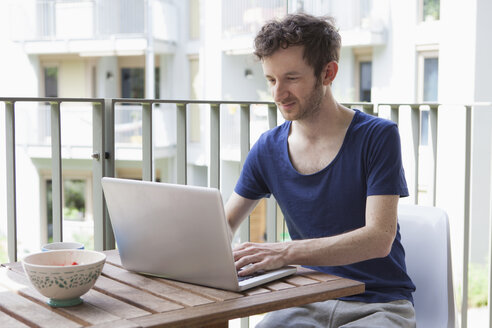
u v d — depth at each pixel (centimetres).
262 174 158
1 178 1098
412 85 980
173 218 117
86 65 1254
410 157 902
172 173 1249
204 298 111
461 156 834
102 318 100
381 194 139
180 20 1242
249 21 1134
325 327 143
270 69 142
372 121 146
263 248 129
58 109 177
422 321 161
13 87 1254
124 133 1215
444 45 904
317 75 142
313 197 148
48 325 97
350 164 145
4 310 105
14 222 175
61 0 1209
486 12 855
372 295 145
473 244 812
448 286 159
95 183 183
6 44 1251
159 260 123
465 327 239
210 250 115
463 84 876
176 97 1248
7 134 172
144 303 108
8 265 133
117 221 127
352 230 146
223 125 1182
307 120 148
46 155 1238
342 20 1016
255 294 114
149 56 1177
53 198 182
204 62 1204
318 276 126
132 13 1176
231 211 160
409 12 974
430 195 250
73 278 104
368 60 1044
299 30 139
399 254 152
